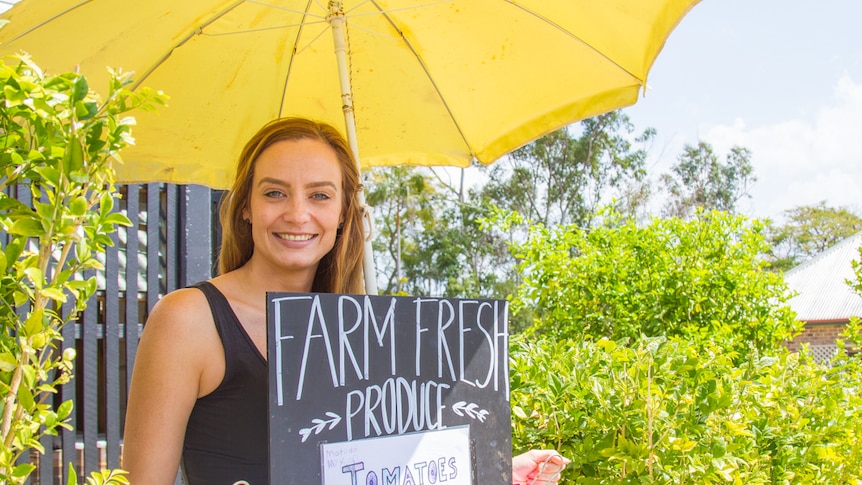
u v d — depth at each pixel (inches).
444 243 1450.5
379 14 97.2
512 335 105.3
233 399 59.9
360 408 56.2
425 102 106.7
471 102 105.6
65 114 47.3
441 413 60.2
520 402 93.0
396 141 110.0
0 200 48.5
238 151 102.8
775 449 99.2
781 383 107.9
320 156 66.7
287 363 53.7
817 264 975.6
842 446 110.3
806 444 102.9
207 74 96.7
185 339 58.2
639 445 82.9
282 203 65.4
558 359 99.3
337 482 54.1
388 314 58.9
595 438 88.2
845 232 1989.4
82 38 84.9
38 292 46.4
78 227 49.5
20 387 45.8
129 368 146.6
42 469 137.2
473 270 1487.5
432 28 98.3
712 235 177.5
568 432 89.8
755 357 109.0
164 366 57.5
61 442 138.9
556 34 94.3
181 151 100.2
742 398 99.0
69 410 50.3
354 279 76.2
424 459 58.5
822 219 2012.8
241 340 60.2
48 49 84.0
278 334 53.6
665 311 172.6
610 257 174.9
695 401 88.7
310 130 68.6
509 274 1471.5
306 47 100.5
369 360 57.3
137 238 149.3
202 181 102.1
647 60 88.5
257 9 92.0
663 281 175.0
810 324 885.2
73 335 139.2
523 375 92.7
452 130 109.1
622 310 172.1
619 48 91.0
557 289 177.5
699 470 82.4
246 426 59.6
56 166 47.8
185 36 90.5
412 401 58.9
